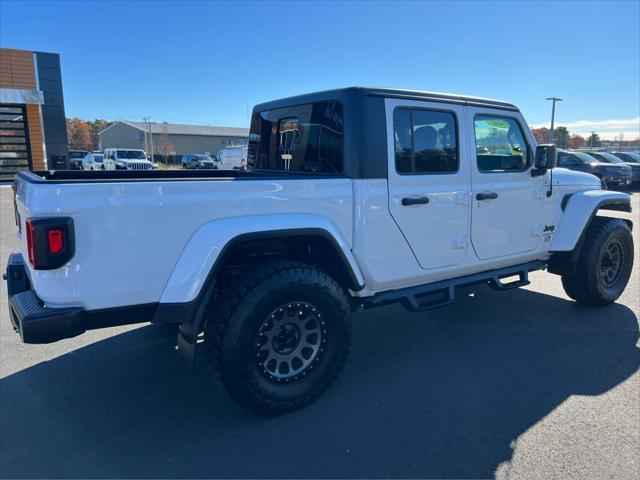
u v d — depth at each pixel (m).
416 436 3.02
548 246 5.01
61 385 3.74
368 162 3.56
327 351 3.37
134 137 83.44
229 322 3.02
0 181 22.11
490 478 2.63
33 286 2.98
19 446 2.96
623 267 5.49
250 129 4.96
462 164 4.13
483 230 4.34
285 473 2.69
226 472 2.70
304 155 4.07
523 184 4.63
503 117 4.47
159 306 2.86
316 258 3.70
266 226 3.09
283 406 3.22
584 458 2.79
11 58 21.45
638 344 4.42
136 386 3.72
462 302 5.71
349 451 2.88
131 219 2.74
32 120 22.50
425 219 3.91
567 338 4.57
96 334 4.77
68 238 2.58
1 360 4.17
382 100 3.63
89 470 2.73
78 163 45.78
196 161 49.88
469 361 4.09
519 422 3.16
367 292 3.75
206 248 2.92
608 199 5.11
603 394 3.52
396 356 4.21
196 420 3.24
